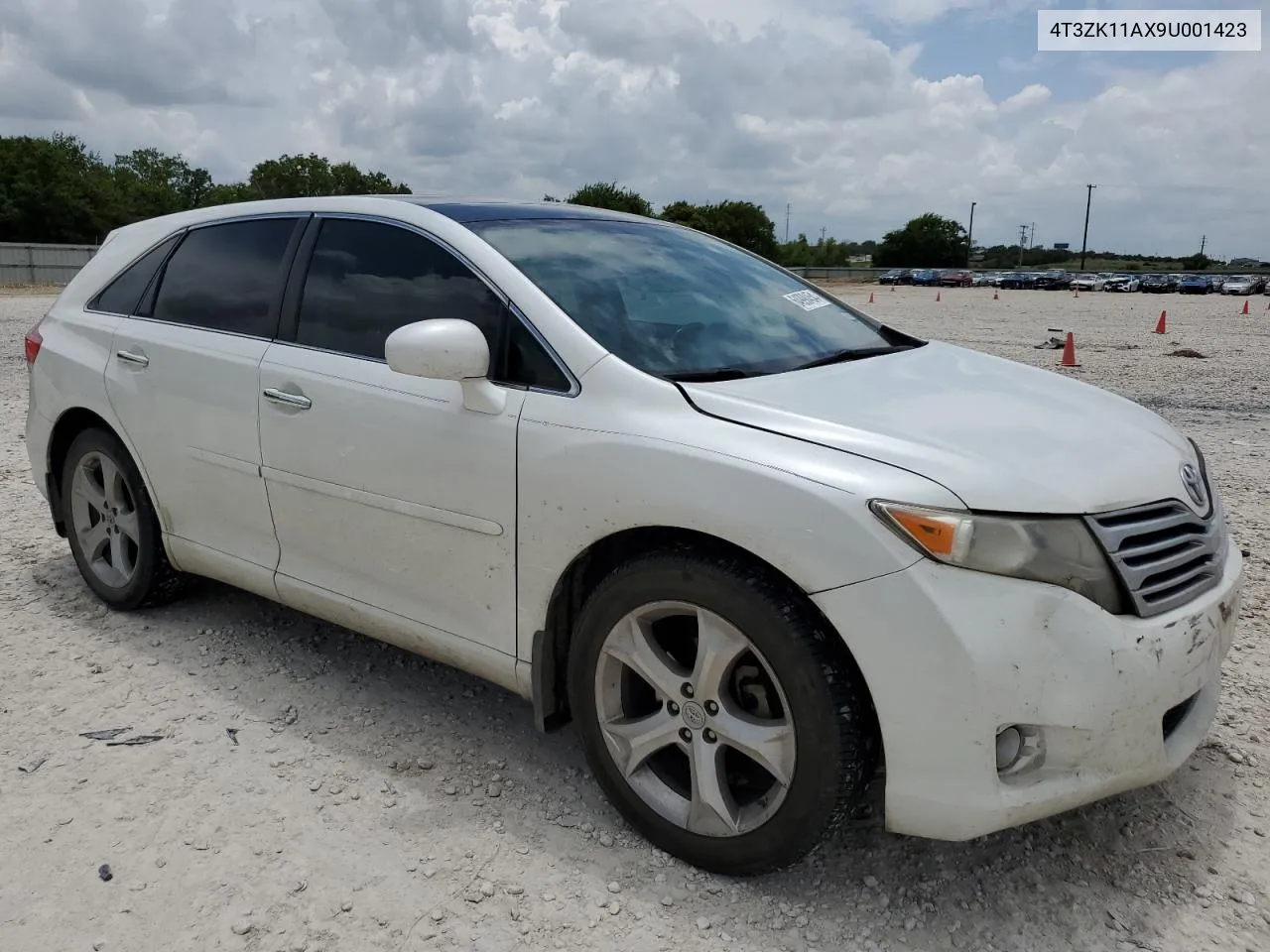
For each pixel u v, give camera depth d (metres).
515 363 2.83
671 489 2.42
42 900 2.44
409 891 2.49
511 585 2.80
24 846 2.64
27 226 59.31
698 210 90.62
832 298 3.81
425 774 3.03
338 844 2.67
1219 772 3.05
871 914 2.44
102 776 2.97
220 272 3.75
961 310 34.16
